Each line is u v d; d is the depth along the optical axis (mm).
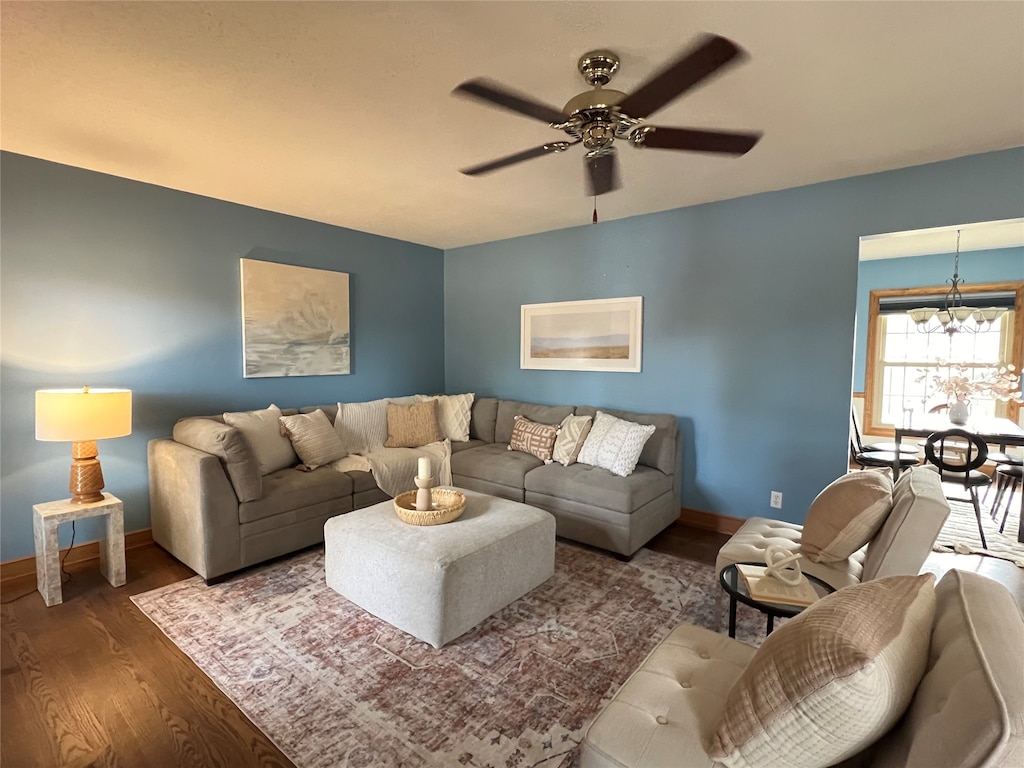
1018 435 3418
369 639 2197
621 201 3490
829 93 1988
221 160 2730
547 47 1701
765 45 1672
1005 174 2562
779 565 1849
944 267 5379
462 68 1829
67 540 2955
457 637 2195
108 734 1670
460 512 2564
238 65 1809
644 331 3893
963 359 5402
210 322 3482
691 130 1774
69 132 2377
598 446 3535
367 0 1461
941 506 1741
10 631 2250
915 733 845
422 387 5129
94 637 2209
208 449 2762
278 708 1786
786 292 3244
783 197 3219
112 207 3012
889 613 999
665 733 1151
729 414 3523
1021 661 812
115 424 2568
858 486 2016
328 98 2047
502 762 1562
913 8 1486
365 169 2859
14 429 2738
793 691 930
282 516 2957
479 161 2723
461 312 5176
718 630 2277
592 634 2244
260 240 3730
